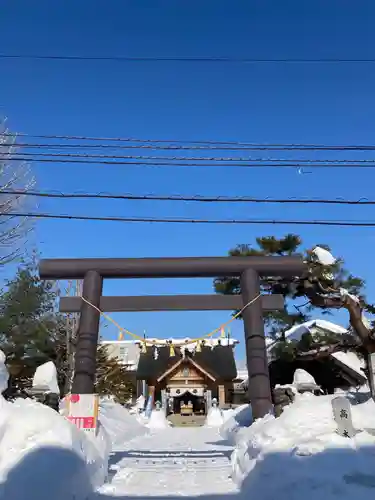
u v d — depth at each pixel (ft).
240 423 60.75
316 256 51.31
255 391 40.37
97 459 27.99
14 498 18.92
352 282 56.44
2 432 22.52
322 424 26.18
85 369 39.52
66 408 37.29
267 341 76.43
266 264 44.57
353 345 52.13
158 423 96.94
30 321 84.99
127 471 32.45
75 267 43.52
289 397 43.29
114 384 105.70
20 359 82.74
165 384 121.08
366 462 21.45
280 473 22.39
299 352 61.77
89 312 41.70
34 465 20.72
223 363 125.08
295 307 63.36
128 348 155.84
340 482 20.57
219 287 71.10
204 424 102.47
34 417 24.31
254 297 43.21
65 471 22.04
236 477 27.91
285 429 26.53
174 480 29.22
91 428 31.37
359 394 46.96
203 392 119.65
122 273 43.52
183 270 43.78
